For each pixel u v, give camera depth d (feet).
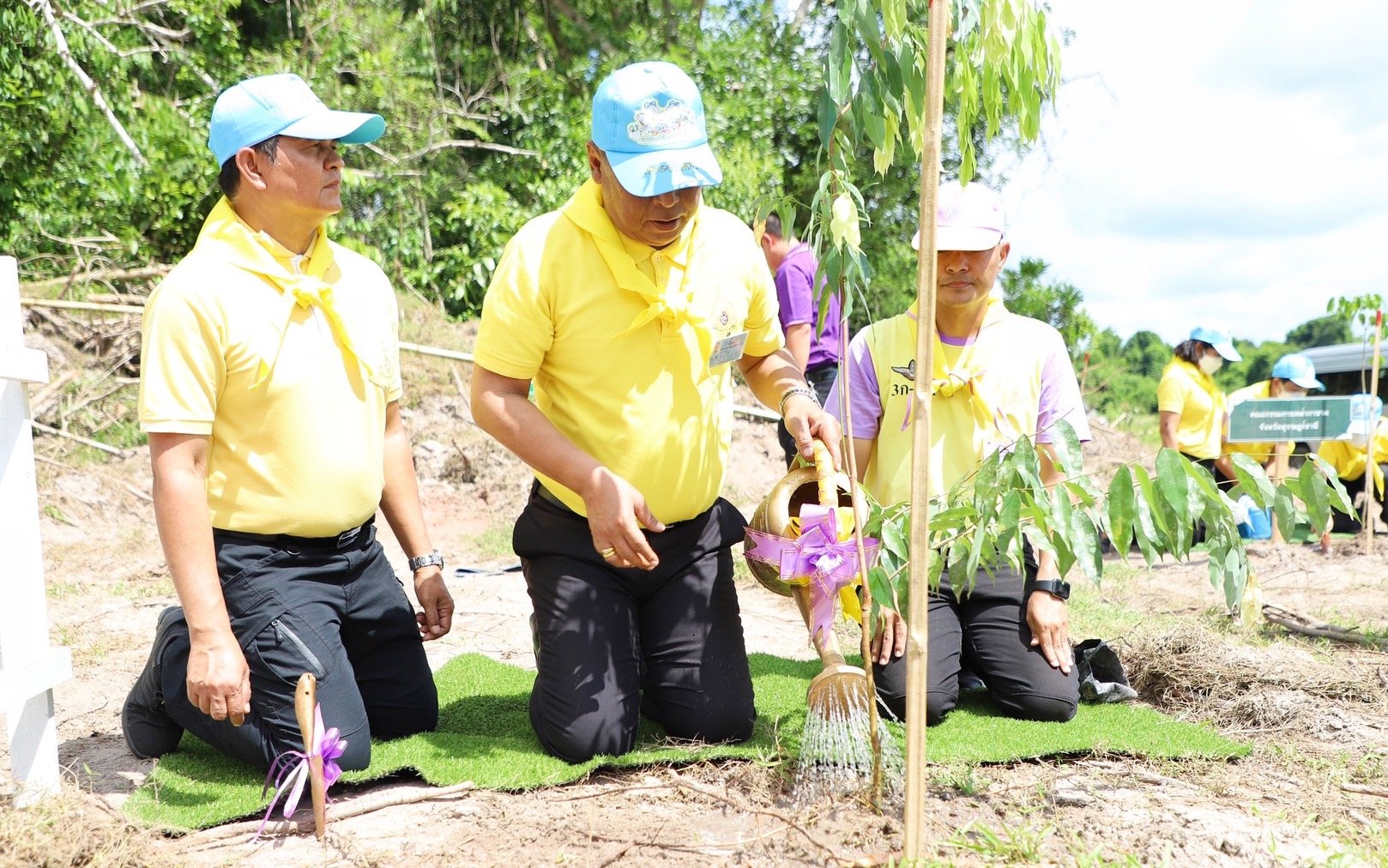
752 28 47.29
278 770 8.93
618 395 9.55
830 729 8.77
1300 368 25.20
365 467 9.47
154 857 7.64
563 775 9.22
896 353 11.51
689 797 8.91
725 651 10.09
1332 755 10.05
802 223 15.62
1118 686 11.62
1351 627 15.19
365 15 46.01
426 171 43.47
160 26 44.14
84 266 33.01
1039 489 7.59
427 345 33.24
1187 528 7.40
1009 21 7.73
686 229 9.74
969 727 10.64
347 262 9.79
